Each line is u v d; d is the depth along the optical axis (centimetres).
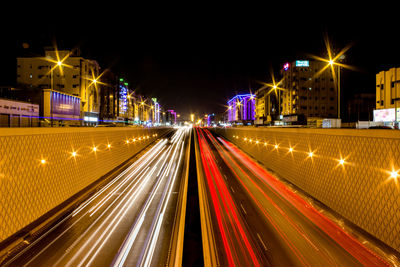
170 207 1176
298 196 1349
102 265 701
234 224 980
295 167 1560
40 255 750
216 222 1001
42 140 1031
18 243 813
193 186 1559
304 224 979
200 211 1123
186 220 1020
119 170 2056
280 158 1873
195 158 2697
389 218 771
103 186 1564
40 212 1005
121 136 2392
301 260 725
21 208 885
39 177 1004
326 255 750
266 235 884
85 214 1084
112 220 1018
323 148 1199
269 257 741
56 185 1140
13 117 3462
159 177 1809
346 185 1005
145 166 2245
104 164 1861
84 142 1479
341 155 1045
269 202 1251
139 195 1370
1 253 746
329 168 1141
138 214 1086
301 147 1470
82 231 913
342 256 744
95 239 852
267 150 2241
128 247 800
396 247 739
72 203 1214
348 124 3819
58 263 710
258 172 1991
